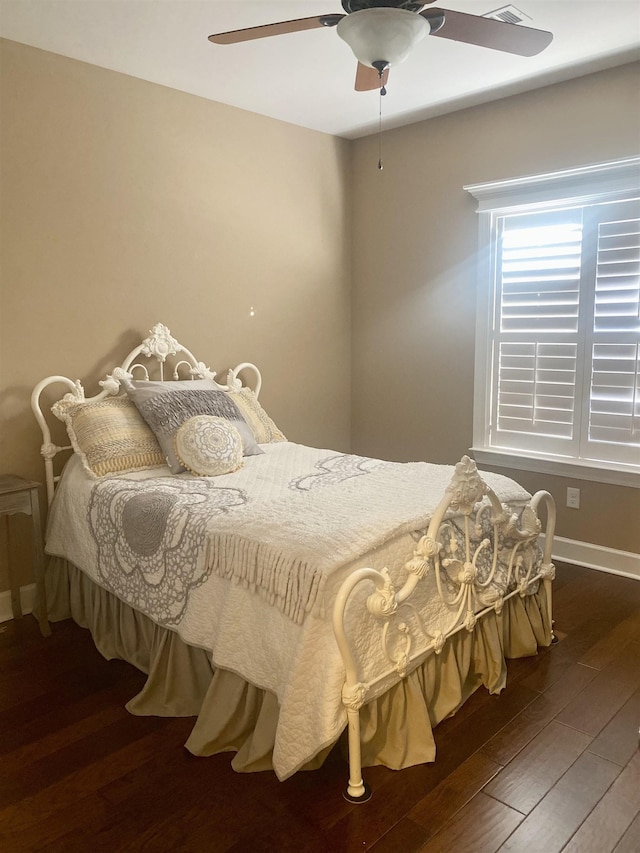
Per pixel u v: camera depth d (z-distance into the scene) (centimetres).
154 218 338
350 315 459
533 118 350
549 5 253
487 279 379
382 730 198
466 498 209
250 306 392
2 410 292
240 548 201
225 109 364
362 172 438
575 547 361
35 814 182
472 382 397
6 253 286
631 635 280
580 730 216
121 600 254
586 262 342
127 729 220
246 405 360
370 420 458
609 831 173
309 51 291
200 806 184
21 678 252
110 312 325
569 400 357
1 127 279
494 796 186
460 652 229
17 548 305
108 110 314
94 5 247
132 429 296
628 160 310
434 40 283
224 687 205
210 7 249
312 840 171
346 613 181
